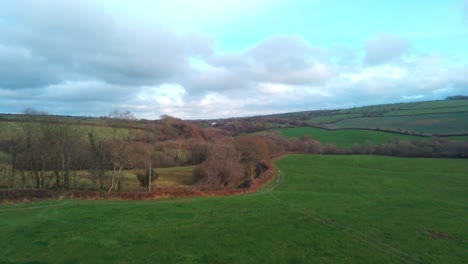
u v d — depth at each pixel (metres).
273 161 89.31
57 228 26.59
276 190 54.94
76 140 50.91
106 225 28.28
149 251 23.00
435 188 60.03
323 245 26.09
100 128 59.16
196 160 91.19
